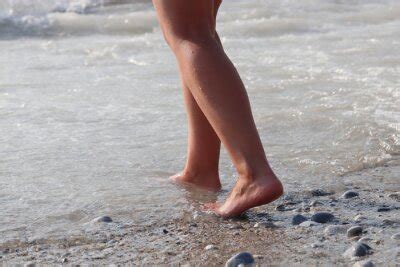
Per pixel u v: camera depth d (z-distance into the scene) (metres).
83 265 3.84
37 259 3.94
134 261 3.87
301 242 4.04
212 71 4.23
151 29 12.23
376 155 5.66
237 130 4.25
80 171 5.39
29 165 5.50
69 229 4.38
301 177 5.22
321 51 9.52
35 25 12.30
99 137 6.17
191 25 4.33
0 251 4.06
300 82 7.78
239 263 3.72
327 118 6.43
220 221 4.44
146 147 5.91
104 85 8.02
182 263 3.82
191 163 5.11
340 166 5.44
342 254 3.84
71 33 12.05
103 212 4.64
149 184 5.13
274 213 4.57
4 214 4.60
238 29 11.52
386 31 10.95
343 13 12.96
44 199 4.86
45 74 8.67
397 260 3.70
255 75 8.19
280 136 6.11
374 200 4.76
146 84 8.04
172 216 4.56
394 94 7.16
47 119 6.70
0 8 12.95
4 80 8.30
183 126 6.45
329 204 4.71
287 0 14.16
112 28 12.28
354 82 7.69
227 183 5.18
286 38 10.73
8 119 6.69
